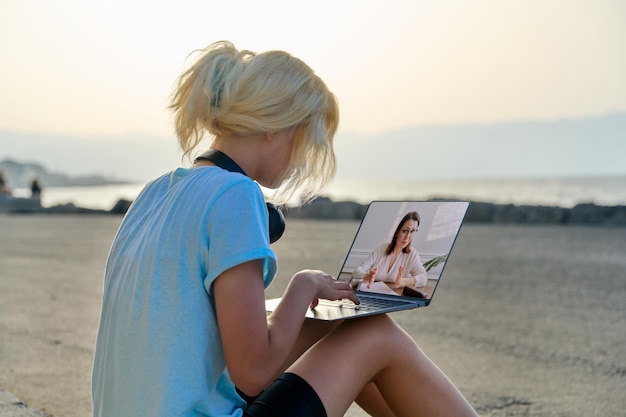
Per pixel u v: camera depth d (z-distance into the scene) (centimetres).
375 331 170
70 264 1011
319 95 162
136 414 147
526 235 1359
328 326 191
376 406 190
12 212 2592
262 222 151
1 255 1141
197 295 148
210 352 150
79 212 2517
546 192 7438
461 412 169
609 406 356
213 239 147
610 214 1602
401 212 207
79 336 522
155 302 148
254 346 146
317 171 169
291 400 158
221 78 160
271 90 157
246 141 162
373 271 204
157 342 147
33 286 793
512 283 780
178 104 169
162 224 153
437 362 448
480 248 1138
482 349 483
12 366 432
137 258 154
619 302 659
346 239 1292
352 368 165
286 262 952
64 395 369
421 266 191
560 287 749
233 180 151
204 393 148
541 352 472
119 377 151
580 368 432
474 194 7212
